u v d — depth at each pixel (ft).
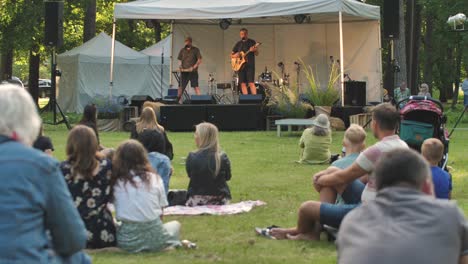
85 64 109.40
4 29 102.58
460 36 93.25
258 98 76.07
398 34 74.18
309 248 24.40
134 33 144.87
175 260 22.57
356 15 77.30
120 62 111.04
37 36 105.29
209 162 30.78
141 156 23.65
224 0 76.07
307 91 77.77
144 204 23.39
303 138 48.49
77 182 22.97
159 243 23.72
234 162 48.80
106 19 141.08
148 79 113.50
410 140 33.73
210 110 75.05
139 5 76.59
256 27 88.89
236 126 75.15
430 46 135.03
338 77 82.58
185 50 81.00
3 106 12.59
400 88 78.84
